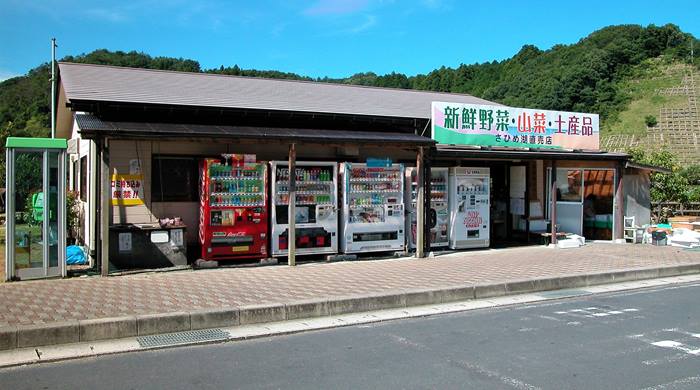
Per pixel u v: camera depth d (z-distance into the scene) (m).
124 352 5.73
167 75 14.09
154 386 4.71
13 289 7.95
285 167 10.92
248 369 5.19
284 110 11.71
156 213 10.88
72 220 12.64
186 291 7.95
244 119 11.66
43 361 5.39
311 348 5.94
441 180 13.20
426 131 13.47
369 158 12.80
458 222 13.17
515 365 5.36
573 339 6.36
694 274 11.38
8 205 8.59
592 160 14.12
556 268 10.59
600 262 11.48
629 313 7.77
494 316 7.55
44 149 8.79
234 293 7.86
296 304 7.22
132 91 11.25
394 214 11.97
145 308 6.82
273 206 10.73
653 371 5.21
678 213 21.67
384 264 10.95
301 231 10.98
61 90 12.56
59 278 8.95
